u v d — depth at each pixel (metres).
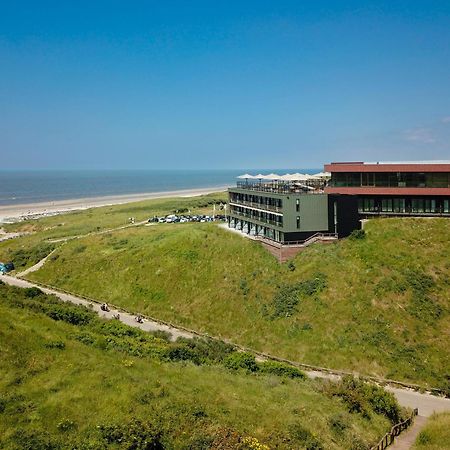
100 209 186.88
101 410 27.62
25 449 23.38
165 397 30.52
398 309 54.59
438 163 75.31
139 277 77.50
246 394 34.84
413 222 68.62
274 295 63.00
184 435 26.41
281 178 84.62
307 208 70.81
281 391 37.41
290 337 55.56
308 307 58.44
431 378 47.19
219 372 41.06
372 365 49.41
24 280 88.44
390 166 71.94
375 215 73.44
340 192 74.50
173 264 77.38
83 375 31.66
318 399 37.16
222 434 26.48
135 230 103.50
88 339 40.31
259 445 25.53
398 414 39.22
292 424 29.56
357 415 36.16
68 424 25.77
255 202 80.94
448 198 70.25
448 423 37.03
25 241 121.25
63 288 82.06
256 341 56.97
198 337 58.62
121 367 34.66
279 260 69.44
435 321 52.84
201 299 68.25
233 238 81.44
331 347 52.47
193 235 84.81
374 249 64.25
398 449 33.00
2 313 41.75
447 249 62.03
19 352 33.03
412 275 58.53
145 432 25.38
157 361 39.97
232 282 69.19
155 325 64.62
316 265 64.50
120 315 69.06
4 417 25.75
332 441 30.16
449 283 57.03
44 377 30.62
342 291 58.78
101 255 88.81
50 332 39.56
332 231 71.12
